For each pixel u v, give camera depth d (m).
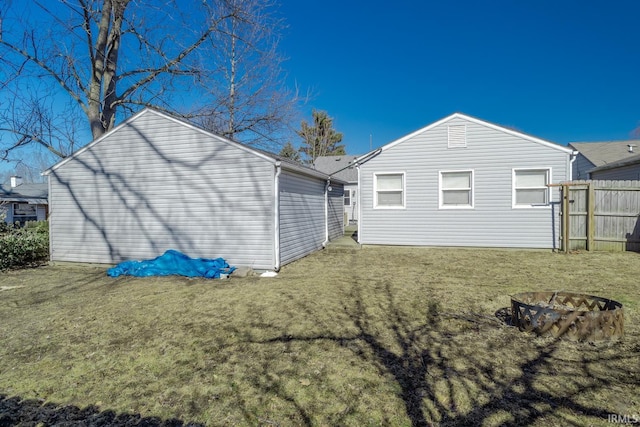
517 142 10.60
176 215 8.73
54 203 9.66
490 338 3.95
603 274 7.05
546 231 10.42
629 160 12.48
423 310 4.99
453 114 11.11
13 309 5.61
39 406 2.89
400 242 11.66
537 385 2.94
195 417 2.68
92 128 12.36
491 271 7.64
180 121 8.66
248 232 8.28
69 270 8.91
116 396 3.01
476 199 10.98
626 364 3.25
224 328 4.49
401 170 11.59
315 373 3.28
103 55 12.45
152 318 4.97
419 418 2.58
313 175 10.73
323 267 8.53
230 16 13.41
